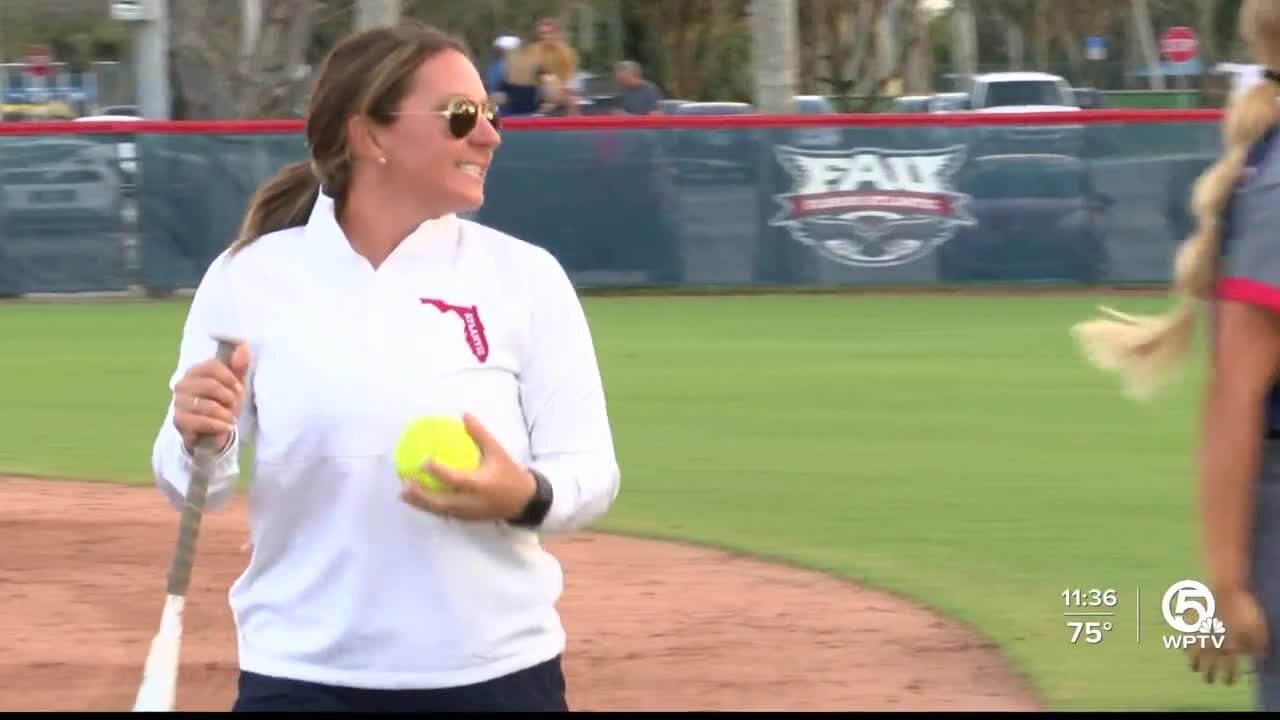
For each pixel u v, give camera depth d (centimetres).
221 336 1271
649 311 6481
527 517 1210
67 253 6938
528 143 6931
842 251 6950
